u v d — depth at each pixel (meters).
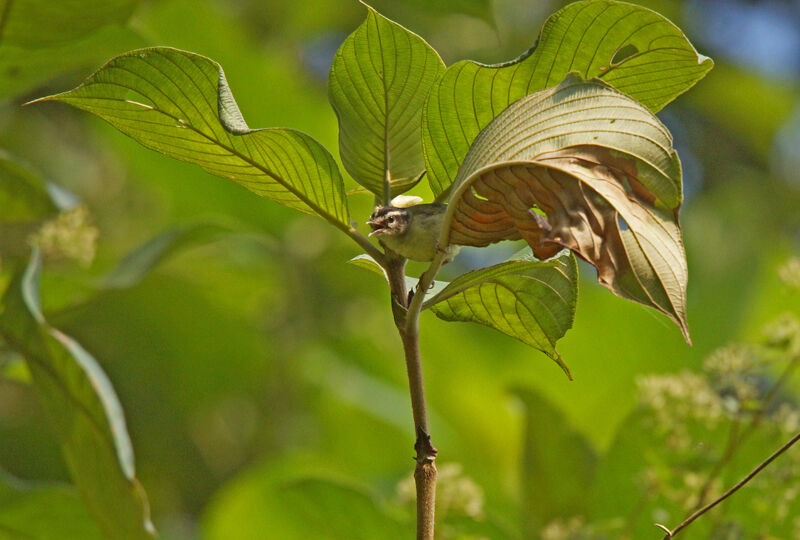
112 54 7.68
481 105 7.23
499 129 7.12
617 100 7.09
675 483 7.56
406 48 7.22
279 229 11.74
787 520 7.52
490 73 7.21
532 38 14.52
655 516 7.57
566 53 7.21
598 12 7.19
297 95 10.87
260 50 12.45
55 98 7.18
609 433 10.06
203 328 11.21
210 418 12.81
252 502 7.66
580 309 10.16
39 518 7.57
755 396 7.52
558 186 7.08
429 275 7.14
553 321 7.22
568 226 7.07
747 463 7.54
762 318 10.85
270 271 11.93
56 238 7.64
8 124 12.33
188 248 7.75
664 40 7.20
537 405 7.71
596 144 7.09
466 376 11.36
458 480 7.54
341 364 12.30
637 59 7.22
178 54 7.14
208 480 12.22
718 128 17.14
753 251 11.70
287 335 12.35
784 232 16.58
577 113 7.09
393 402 11.93
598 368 10.15
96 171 13.23
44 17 7.54
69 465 7.43
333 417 12.34
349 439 12.19
